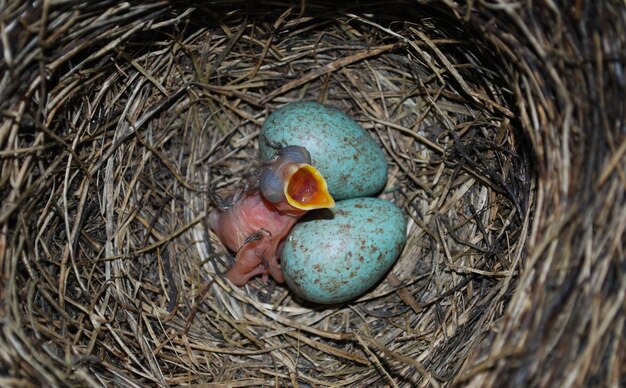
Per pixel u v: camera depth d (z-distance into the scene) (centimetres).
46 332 11
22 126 11
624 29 10
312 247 12
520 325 10
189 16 13
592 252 9
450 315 13
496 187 13
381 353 13
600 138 10
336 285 12
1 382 9
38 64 11
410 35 13
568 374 9
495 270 13
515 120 12
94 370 12
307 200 12
